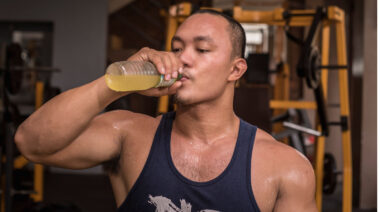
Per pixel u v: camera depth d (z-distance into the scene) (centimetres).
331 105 305
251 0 481
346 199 278
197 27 83
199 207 82
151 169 86
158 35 656
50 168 535
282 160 85
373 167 379
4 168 275
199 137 88
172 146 88
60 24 538
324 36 288
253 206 82
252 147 87
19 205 315
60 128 78
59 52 538
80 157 89
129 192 87
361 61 379
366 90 377
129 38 653
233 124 90
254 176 84
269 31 486
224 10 279
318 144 289
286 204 84
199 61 82
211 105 86
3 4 533
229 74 86
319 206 288
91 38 539
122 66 69
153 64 75
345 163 279
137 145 91
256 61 396
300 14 273
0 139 276
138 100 521
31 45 549
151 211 85
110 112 98
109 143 91
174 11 266
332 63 484
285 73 448
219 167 85
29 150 83
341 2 422
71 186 450
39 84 319
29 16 535
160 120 94
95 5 539
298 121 486
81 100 78
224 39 84
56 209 285
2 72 288
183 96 82
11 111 264
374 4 375
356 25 386
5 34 548
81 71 538
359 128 382
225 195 82
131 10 652
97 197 401
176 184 84
